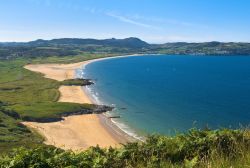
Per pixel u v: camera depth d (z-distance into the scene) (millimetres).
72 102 115188
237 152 8461
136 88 155750
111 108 105500
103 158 9430
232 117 87250
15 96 130125
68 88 154375
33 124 87750
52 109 100812
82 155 9672
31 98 126125
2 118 90125
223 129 10758
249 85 166125
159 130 75375
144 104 112812
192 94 135625
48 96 131125
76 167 8977
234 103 111875
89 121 89438
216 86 162875
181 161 9148
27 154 9328
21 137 72125
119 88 155500
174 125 80375
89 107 104062
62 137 74750
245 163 7484
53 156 9680
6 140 66625
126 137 72062
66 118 93625
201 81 185750
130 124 84438
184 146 9688
